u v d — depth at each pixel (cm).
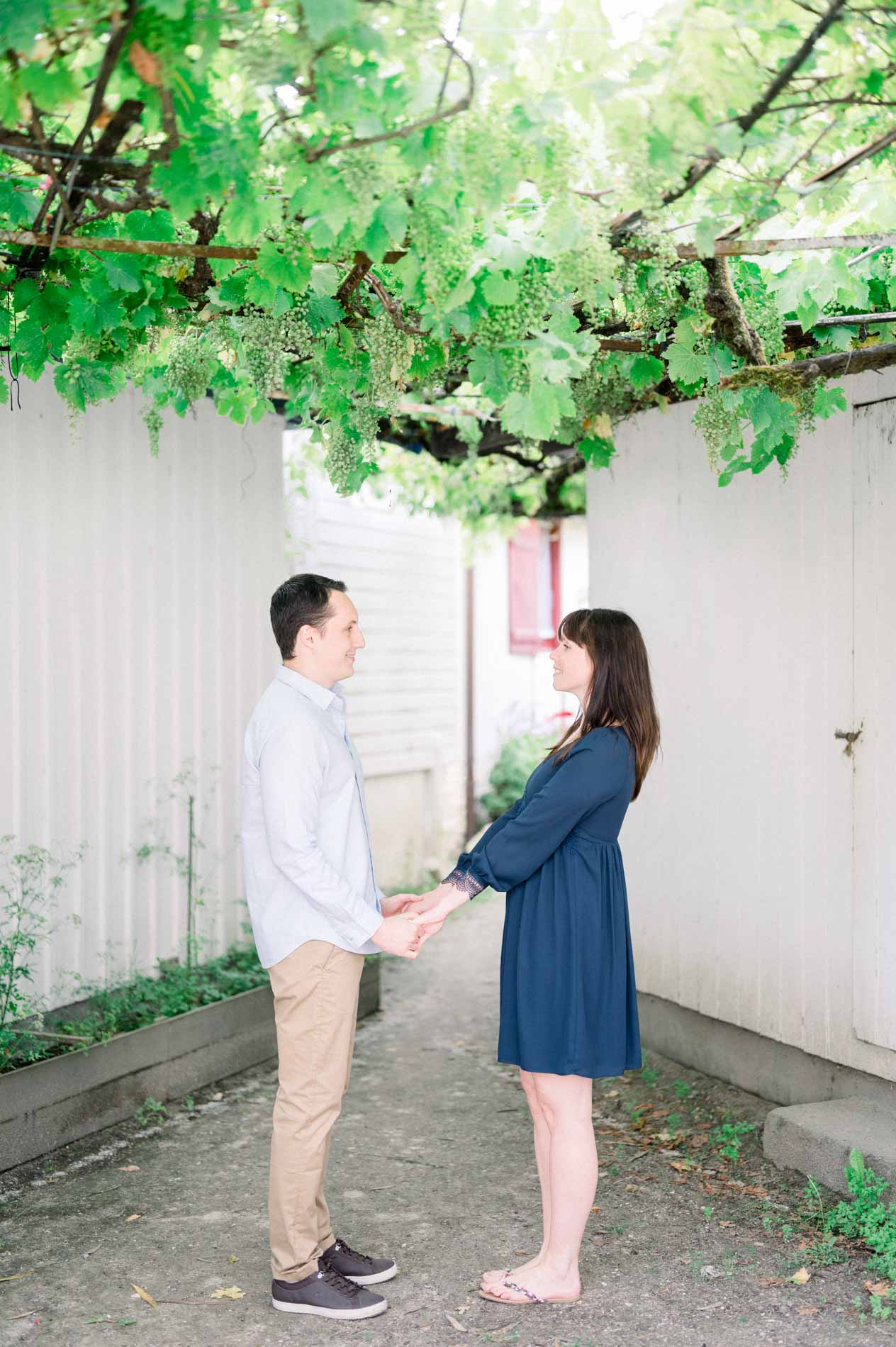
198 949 529
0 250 326
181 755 536
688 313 346
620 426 540
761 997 460
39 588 457
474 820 1040
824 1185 375
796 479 439
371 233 274
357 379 363
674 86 241
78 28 220
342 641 310
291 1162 299
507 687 1114
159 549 521
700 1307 306
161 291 339
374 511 893
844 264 329
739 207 281
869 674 407
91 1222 356
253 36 224
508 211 296
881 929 403
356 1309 300
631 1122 446
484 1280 312
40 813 457
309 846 290
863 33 240
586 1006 302
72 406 376
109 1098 430
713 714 485
